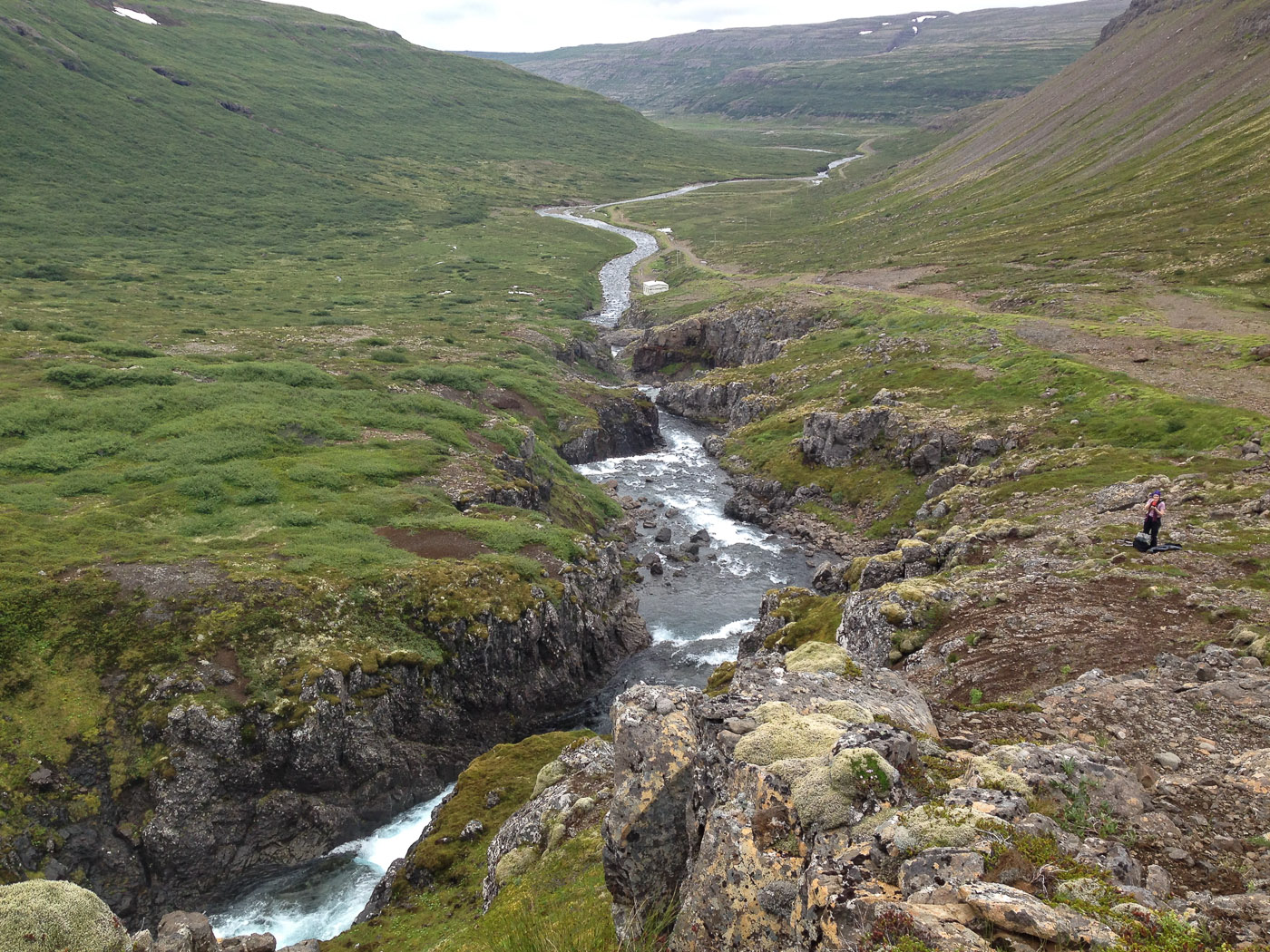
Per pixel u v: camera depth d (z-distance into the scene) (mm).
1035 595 34781
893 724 15836
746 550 75625
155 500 60250
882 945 9562
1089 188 177625
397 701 44875
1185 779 15609
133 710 39719
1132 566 35906
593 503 84875
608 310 186375
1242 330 86250
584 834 24922
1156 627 29078
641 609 64625
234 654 42938
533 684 51031
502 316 159500
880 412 83375
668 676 54781
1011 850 10914
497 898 24109
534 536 60812
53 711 39094
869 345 111875
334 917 35562
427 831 34406
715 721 15133
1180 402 64812
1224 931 10258
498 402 99438
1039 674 27891
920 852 10953
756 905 11758
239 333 121938
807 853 11852
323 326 134875
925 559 46094
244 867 37906
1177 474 51562
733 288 170375
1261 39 183125
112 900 35562
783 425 100125
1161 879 11992
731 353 138875
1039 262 136625
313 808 39906
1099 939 9227
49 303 126812
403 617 48469
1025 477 63125
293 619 45562
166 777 37875
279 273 184875
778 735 13789
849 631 37656
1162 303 101500
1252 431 55906
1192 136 170500
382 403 88062
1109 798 14039
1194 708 19578
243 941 24391
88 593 45188
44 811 35812
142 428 74562
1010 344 93000
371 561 52750
